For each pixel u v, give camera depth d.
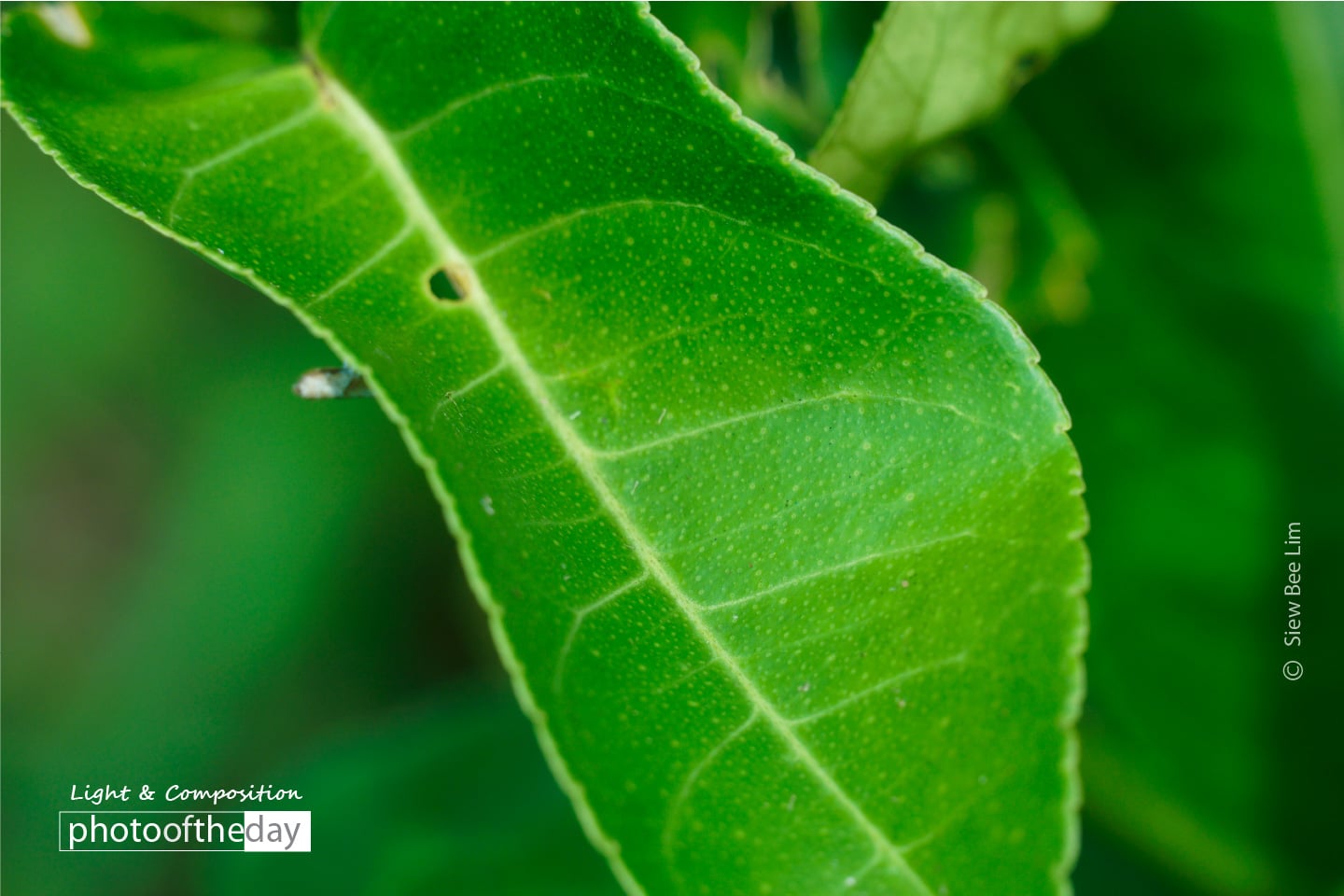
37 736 0.49
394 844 0.33
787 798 0.26
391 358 0.25
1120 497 0.30
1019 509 0.26
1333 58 0.29
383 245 0.26
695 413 0.26
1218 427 0.30
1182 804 0.30
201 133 0.26
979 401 0.26
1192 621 0.30
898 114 0.27
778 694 0.26
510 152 0.26
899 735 0.26
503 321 0.26
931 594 0.26
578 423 0.26
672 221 0.26
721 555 0.26
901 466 0.26
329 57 0.27
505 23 0.26
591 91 0.26
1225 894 0.30
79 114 0.26
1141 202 0.29
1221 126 0.29
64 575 0.53
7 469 0.50
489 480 0.26
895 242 0.25
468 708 0.34
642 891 0.25
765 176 0.25
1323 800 0.30
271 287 0.25
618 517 0.26
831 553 0.26
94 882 0.49
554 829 0.32
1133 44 0.29
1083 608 0.25
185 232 0.26
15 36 0.27
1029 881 0.25
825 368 0.26
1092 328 0.30
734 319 0.26
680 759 0.26
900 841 0.26
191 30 0.27
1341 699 0.30
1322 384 0.29
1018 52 0.27
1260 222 0.29
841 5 0.29
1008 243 0.30
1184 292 0.30
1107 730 0.31
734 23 0.29
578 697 0.26
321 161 0.26
